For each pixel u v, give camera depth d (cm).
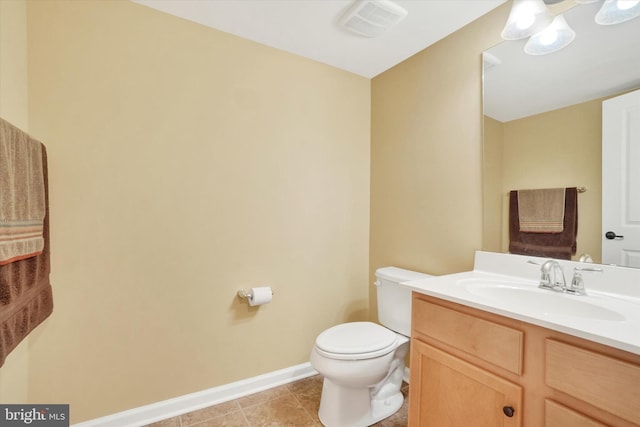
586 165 124
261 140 184
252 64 181
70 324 138
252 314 182
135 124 150
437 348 117
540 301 118
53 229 134
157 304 156
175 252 160
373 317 225
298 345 199
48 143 132
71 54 137
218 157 171
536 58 138
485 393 99
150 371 154
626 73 114
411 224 195
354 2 148
